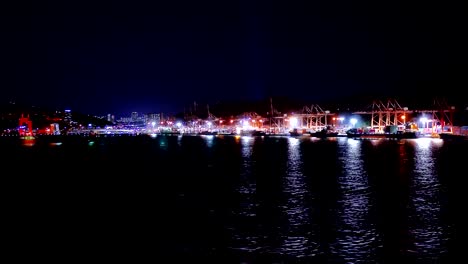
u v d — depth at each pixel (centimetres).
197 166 6594
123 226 2730
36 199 3784
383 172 5388
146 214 3064
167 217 2952
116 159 8531
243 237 2422
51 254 2202
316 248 2212
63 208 3347
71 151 11962
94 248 2286
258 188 4166
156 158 8562
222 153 9612
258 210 3123
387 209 3105
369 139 15700
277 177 5003
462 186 4175
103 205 3441
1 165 7531
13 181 5112
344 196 3666
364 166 6159
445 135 14900
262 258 2081
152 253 2184
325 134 18500
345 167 6047
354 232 2492
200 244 2308
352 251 2162
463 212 2981
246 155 8781
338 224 2675
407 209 3098
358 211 3044
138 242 2370
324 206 3238
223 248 2233
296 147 11350
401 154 8350
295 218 2850
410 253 2125
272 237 2412
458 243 2270
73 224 2808
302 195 3734
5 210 3288
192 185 4447
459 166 6059
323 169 5819
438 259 2045
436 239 2341
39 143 18725
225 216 2942
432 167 5934
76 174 5816
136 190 4194
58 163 7844
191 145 14100
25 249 2288
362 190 3975
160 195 3866
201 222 2783
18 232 2625
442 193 3775
